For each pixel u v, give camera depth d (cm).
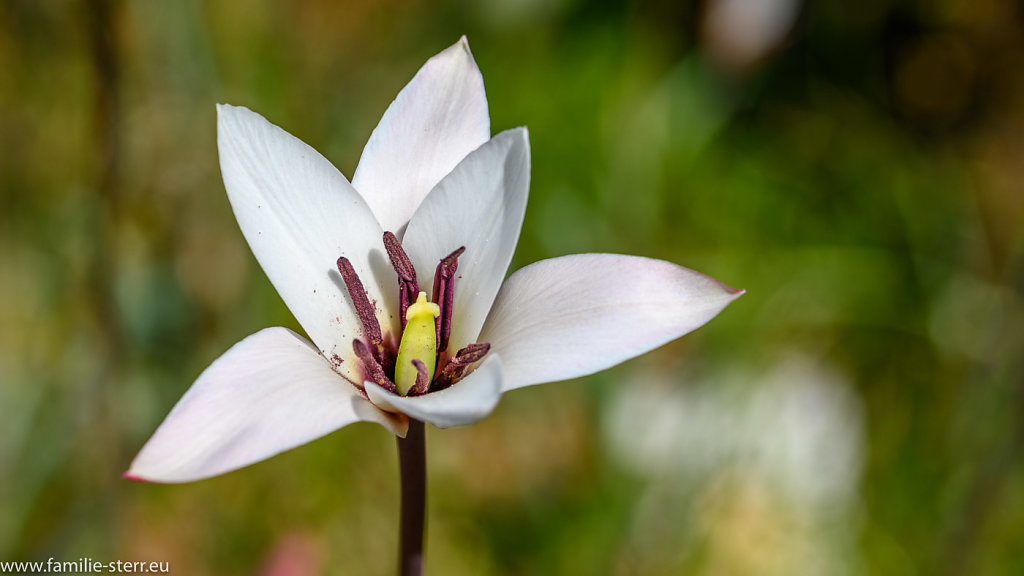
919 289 52
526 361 35
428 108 37
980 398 47
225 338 45
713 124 55
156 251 44
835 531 46
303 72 49
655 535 46
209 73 45
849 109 58
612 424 47
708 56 54
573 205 51
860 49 60
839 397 48
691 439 47
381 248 36
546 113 53
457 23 53
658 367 48
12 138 46
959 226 54
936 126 60
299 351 35
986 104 60
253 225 35
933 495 46
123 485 44
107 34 41
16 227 46
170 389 44
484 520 46
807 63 59
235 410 34
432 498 46
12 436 44
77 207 45
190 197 45
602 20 55
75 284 45
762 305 51
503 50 53
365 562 45
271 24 47
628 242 52
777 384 48
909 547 46
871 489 47
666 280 35
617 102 54
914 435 48
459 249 36
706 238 54
